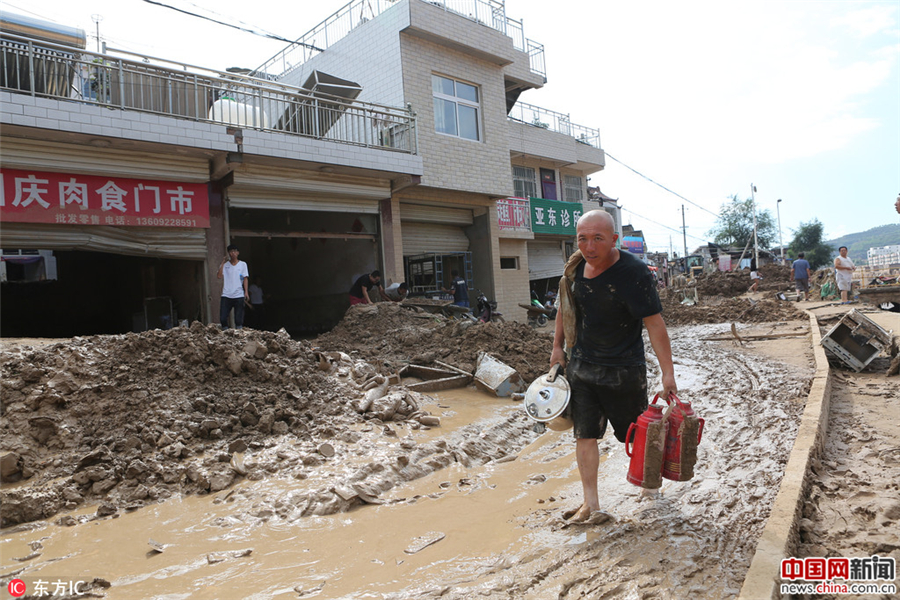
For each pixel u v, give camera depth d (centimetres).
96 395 503
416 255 1633
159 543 350
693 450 318
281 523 378
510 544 323
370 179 1374
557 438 593
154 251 1059
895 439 456
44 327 1622
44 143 927
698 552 294
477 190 1631
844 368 796
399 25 1472
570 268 345
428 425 587
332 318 1584
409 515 386
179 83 1070
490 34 1662
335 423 551
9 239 907
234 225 1501
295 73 1806
